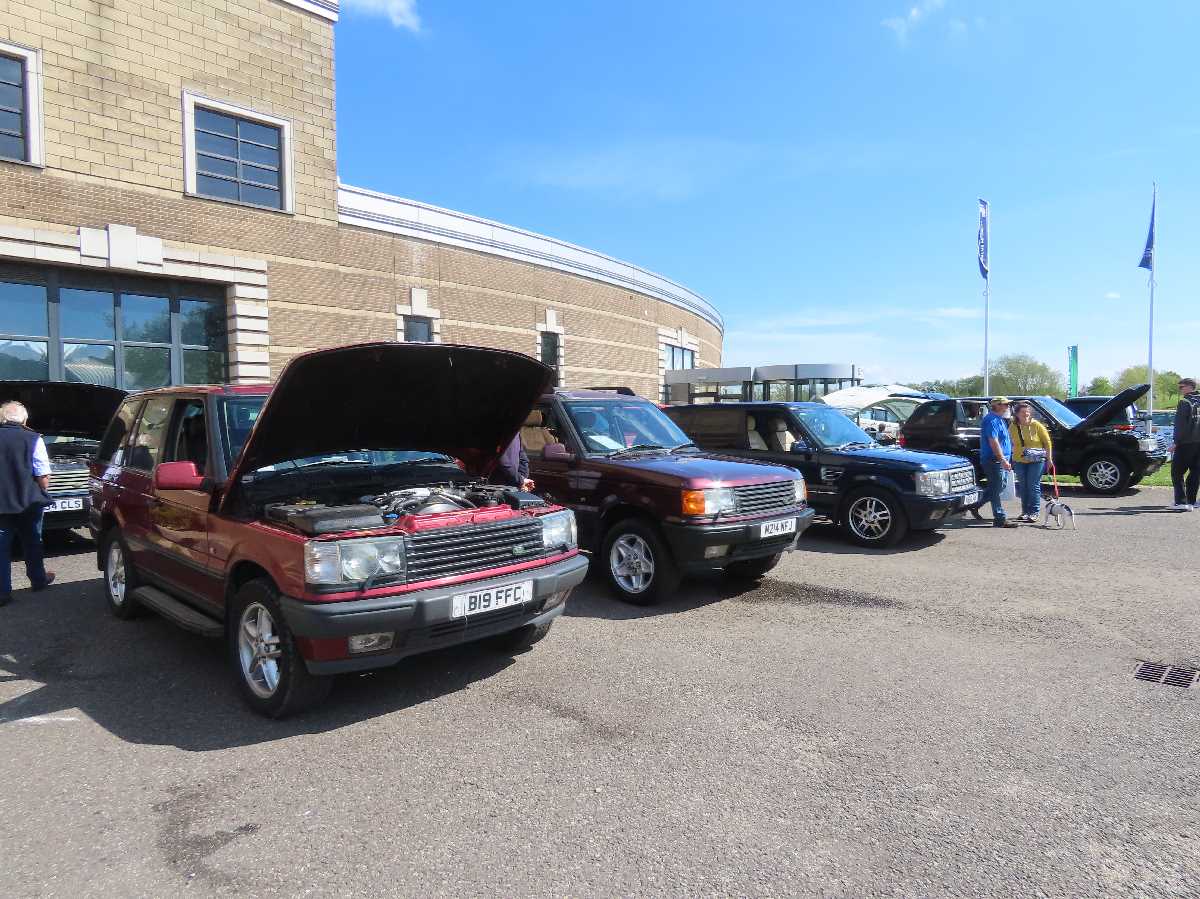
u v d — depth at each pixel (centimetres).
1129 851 281
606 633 559
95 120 1336
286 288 1616
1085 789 327
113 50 1356
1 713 424
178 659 512
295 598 382
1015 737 379
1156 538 905
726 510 613
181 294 1497
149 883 269
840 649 517
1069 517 1000
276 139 1608
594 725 400
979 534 957
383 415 488
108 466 642
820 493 910
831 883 264
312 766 358
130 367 1431
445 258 2023
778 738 381
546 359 2430
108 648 535
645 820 307
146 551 544
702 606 632
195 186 1467
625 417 760
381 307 1845
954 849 284
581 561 482
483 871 273
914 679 460
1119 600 630
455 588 407
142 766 360
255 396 518
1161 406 5788
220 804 323
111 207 1357
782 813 311
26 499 661
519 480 651
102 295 1395
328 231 1691
